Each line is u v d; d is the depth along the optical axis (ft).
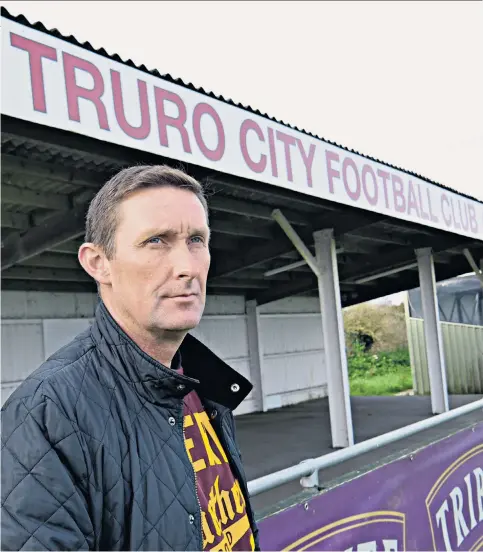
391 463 7.57
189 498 2.92
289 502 5.91
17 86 6.70
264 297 34.17
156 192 3.02
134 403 2.93
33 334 23.89
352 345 71.41
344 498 6.51
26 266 21.66
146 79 8.43
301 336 38.91
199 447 3.65
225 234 21.66
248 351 34.50
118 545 2.64
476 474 9.69
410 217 15.78
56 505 2.41
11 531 2.35
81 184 12.74
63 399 2.63
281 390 36.27
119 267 2.99
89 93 7.53
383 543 6.95
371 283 37.81
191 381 3.01
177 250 3.01
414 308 40.57
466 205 19.10
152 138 8.41
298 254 26.63
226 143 9.93
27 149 11.15
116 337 3.00
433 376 28.35
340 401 20.26
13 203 13.93
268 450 21.52
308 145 12.25
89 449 2.62
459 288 36.58
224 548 3.43
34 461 2.44
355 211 16.19
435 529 8.10
